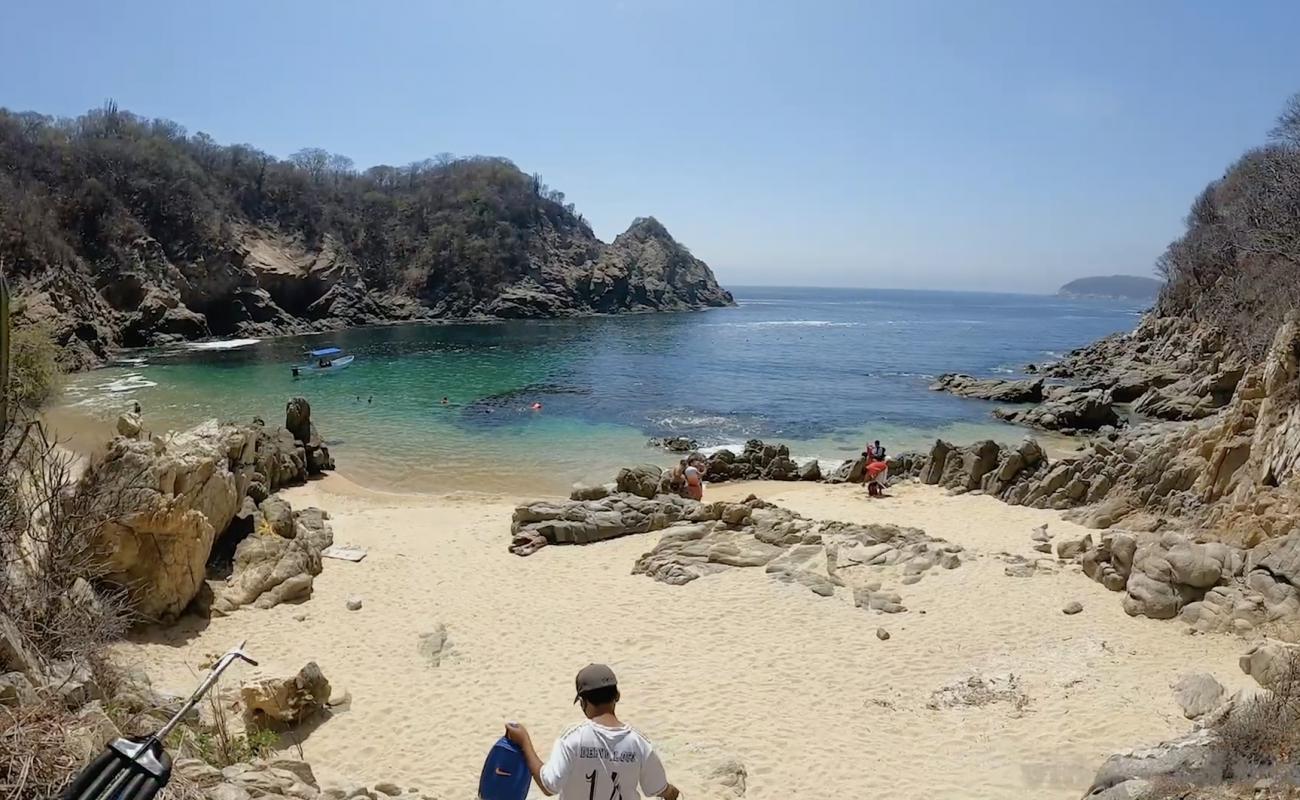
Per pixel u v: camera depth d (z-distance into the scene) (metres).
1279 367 17.86
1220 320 49.25
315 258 98.56
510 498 25.72
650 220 157.12
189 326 76.06
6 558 8.41
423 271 108.44
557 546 18.86
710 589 15.85
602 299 126.62
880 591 15.46
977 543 18.58
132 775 3.68
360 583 16.39
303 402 28.17
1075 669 12.14
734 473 28.50
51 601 8.70
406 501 24.83
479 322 106.12
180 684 11.52
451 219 116.19
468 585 16.33
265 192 102.31
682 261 158.75
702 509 20.12
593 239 144.12
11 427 9.95
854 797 9.18
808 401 46.41
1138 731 10.32
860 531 18.11
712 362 65.38
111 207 77.44
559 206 139.50
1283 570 13.49
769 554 17.23
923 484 26.20
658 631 14.05
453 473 29.20
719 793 9.20
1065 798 8.98
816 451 33.97
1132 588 14.23
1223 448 18.64
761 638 13.70
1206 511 18.16
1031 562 16.58
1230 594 13.52
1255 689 10.97
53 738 5.20
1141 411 43.25
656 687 12.03
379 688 12.04
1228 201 62.34
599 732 4.56
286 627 14.20
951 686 11.89
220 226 87.25
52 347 36.44
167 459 14.40
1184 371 49.66
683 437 35.97
